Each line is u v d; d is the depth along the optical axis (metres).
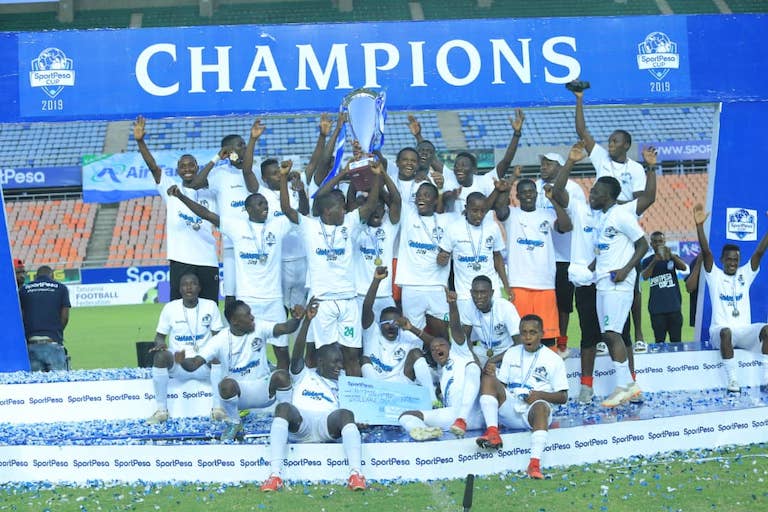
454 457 7.52
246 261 9.10
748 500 6.62
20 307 10.55
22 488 7.46
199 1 40.28
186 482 7.51
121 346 16.77
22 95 10.04
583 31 10.58
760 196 10.91
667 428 8.20
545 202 10.22
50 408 9.12
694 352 9.88
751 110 10.86
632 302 9.44
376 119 9.62
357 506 6.67
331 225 8.77
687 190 33.72
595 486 7.09
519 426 7.84
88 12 40.16
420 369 8.56
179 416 9.02
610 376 9.78
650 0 40.78
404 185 9.72
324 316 8.77
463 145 35.62
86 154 32.38
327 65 10.29
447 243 9.12
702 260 10.38
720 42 10.79
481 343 8.98
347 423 7.40
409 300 9.29
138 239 32.34
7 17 39.62
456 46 10.41
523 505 6.60
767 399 9.09
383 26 10.34
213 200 10.04
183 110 10.16
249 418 8.85
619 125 36.47
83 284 27.08
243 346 8.30
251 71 10.23
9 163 34.31
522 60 10.50
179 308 9.01
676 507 6.49
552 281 9.51
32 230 32.41
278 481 7.21
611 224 8.92
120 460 7.61
